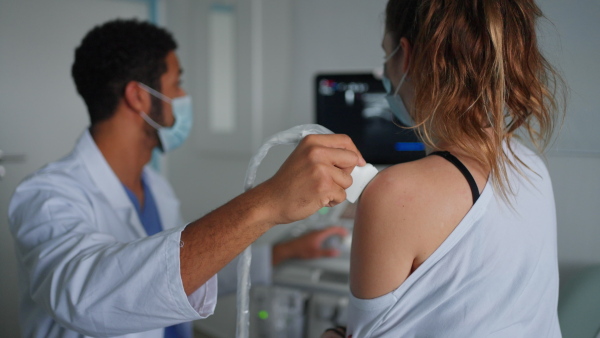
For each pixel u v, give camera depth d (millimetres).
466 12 607
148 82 1252
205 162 2742
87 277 735
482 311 573
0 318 2211
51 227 907
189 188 2906
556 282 665
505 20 610
